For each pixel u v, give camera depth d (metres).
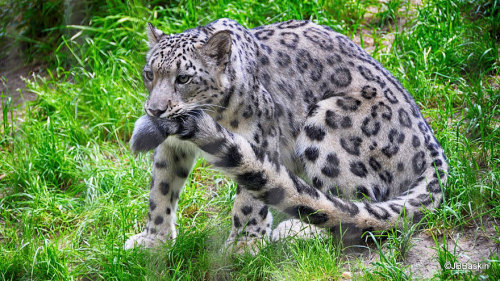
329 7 15.73
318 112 9.89
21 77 14.62
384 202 9.29
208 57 8.93
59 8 16.56
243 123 9.38
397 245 8.72
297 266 8.70
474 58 13.66
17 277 9.16
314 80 10.28
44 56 16.47
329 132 9.77
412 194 9.43
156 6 15.62
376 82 10.27
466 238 8.86
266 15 15.58
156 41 9.58
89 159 12.33
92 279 9.11
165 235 9.84
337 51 10.48
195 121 7.95
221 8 15.17
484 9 15.34
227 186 11.17
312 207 8.67
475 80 13.16
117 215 10.32
